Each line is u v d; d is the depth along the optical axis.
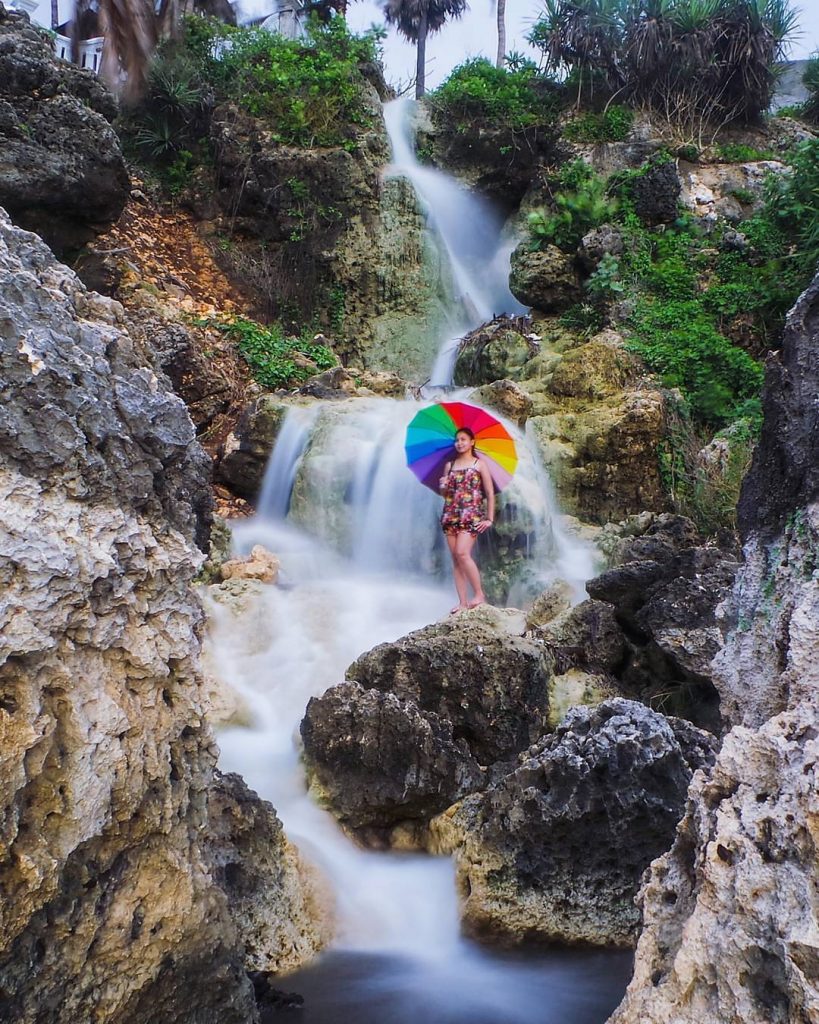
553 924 3.86
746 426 10.12
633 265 12.76
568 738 4.02
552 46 15.46
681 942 2.05
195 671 2.54
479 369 12.09
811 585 2.41
